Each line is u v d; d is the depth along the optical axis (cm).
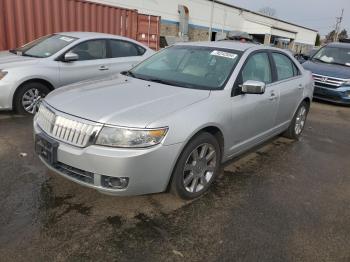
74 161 313
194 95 375
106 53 732
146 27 1456
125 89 382
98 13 1202
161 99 355
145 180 316
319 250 303
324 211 370
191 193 363
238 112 406
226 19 3469
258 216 349
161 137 313
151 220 327
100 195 363
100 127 308
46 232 299
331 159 535
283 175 456
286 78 540
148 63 482
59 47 676
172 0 2642
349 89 957
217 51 456
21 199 347
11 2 964
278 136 624
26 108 629
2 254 269
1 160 433
